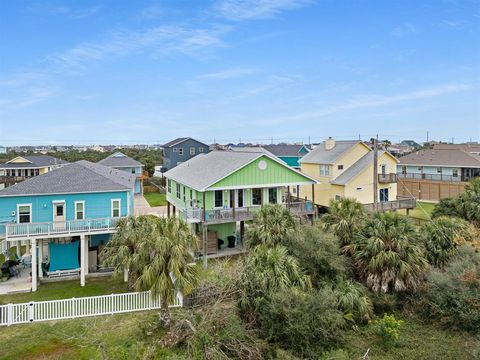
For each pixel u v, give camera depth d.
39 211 21.98
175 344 14.12
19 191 21.61
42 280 21.41
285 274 15.90
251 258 17.12
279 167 27.22
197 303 16.89
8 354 13.71
